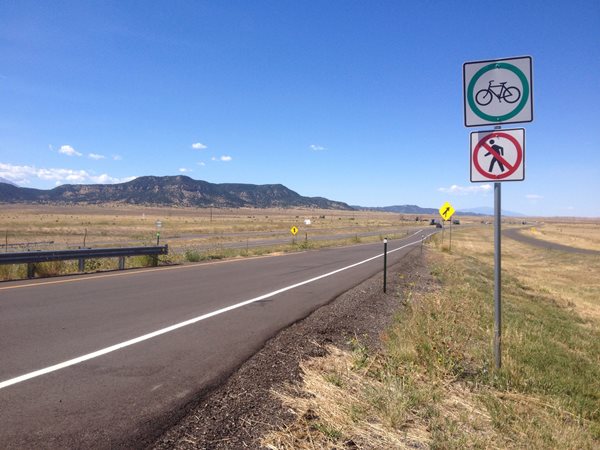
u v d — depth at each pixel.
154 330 7.97
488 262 36.06
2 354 6.40
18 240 43.44
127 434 4.09
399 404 4.73
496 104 5.91
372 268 20.30
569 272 34.62
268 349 6.95
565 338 11.20
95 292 11.92
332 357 6.68
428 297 11.55
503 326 9.70
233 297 11.68
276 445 3.97
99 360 6.23
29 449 3.77
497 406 5.14
